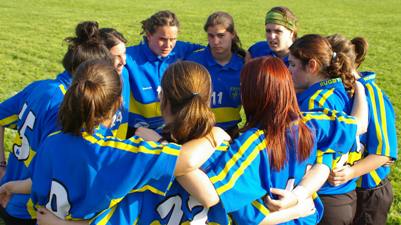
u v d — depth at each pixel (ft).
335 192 9.95
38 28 52.39
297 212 7.97
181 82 7.31
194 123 7.26
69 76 9.71
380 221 11.28
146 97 14.03
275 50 14.46
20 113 9.82
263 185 7.72
